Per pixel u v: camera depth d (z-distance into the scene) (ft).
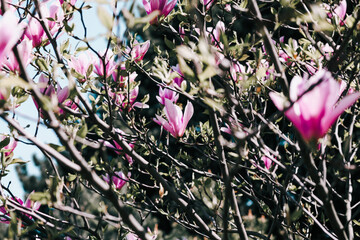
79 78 7.73
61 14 7.60
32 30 7.32
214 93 4.91
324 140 6.01
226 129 8.80
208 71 4.03
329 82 4.15
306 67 9.41
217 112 6.87
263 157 9.21
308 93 4.17
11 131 6.68
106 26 4.34
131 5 4.46
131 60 8.46
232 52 7.06
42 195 5.41
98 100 7.84
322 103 4.16
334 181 7.97
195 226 9.69
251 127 7.56
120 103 9.35
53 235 5.46
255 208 21.71
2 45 3.56
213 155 9.83
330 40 7.34
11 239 5.30
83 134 5.32
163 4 7.57
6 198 7.18
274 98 4.40
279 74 5.79
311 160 5.57
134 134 9.78
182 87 7.57
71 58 7.79
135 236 9.09
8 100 4.86
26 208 7.29
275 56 5.85
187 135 9.95
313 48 9.11
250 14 5.70
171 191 8.03
